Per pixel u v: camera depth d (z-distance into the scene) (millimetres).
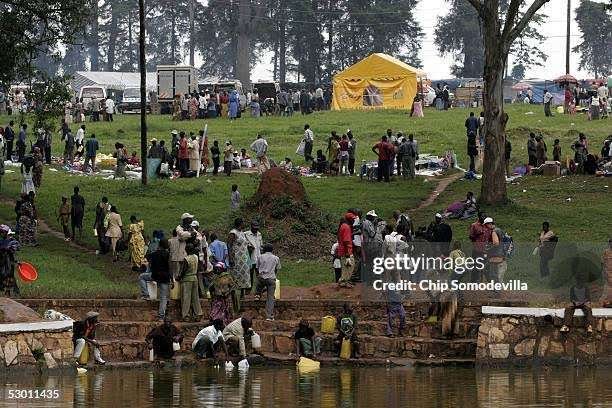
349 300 44406
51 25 61719
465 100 114750
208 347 41031
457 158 76938
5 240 42594
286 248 53219
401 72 104438
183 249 43531
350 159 71875
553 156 71500
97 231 53250
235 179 69500
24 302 41500
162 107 109062
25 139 76188
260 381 37500
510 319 41156
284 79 165000
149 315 43094
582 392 35500
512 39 60281
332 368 40969
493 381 37875
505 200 60281
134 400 33219
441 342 42031
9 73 60375
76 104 98688
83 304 42281
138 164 76000
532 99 127188
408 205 62188
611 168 67812
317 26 160875
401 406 33000
